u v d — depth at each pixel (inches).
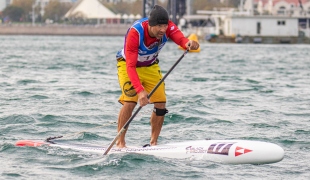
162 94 1280.8
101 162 1198.9
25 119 1658.5
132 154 1249.4
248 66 3956.7
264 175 1137.4
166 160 1214.9
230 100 2101.4
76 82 2630.4
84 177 1114.1
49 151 1288.1
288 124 1647.4
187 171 1149.1
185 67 3799.2
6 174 1123.3
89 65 3801.7
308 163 1232.2
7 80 2659.9
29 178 1101.7
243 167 1180.5
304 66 4005.9
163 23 1195.9
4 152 1282.0
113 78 2871.6
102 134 1494.8
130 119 1238.3
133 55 1214.9
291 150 1347.2
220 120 1685.5
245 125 1624.0
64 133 1508.4
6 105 1899.6
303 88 2559.1
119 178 1110.4
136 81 1210.0
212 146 1224.2
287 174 1148.5
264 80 2930.6
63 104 1941.4
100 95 2177.7
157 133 1307.8
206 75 3157.0
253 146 1194.6
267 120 1702.8
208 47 6943.9
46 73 3100.4
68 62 4082.2
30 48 6579.7
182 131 1537.9
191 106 1925.4
